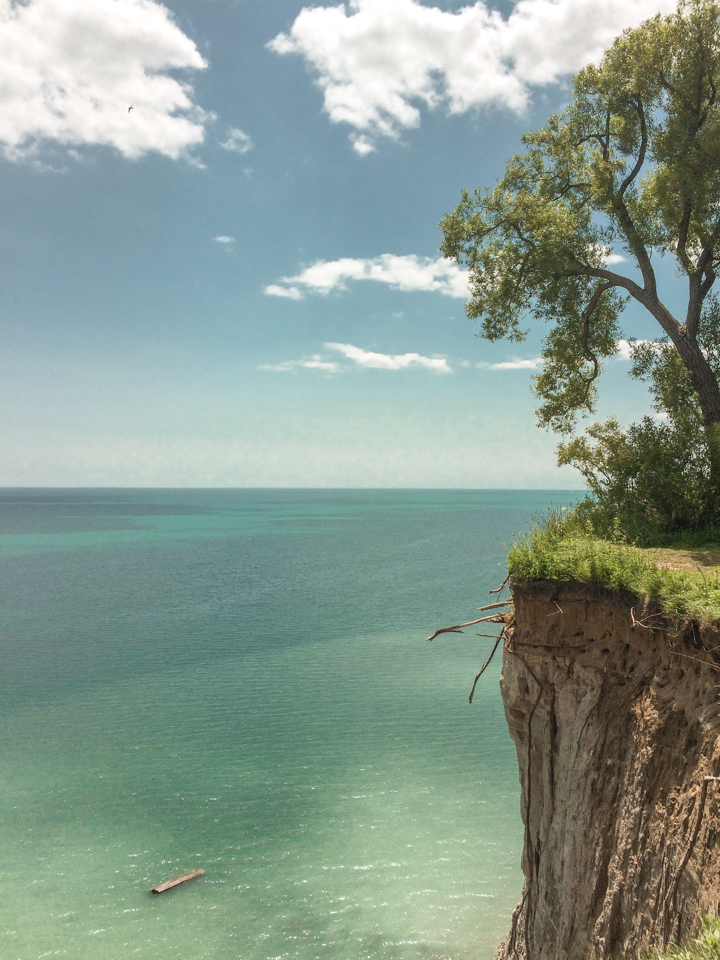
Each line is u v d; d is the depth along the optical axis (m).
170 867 23.64
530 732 10.51
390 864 23.75
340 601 74.12
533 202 20.12
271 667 46.75
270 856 24.27
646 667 9.16
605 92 19.70
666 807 7.88
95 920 20.91
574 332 21.53
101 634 59.12
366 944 19.81
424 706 38.50
